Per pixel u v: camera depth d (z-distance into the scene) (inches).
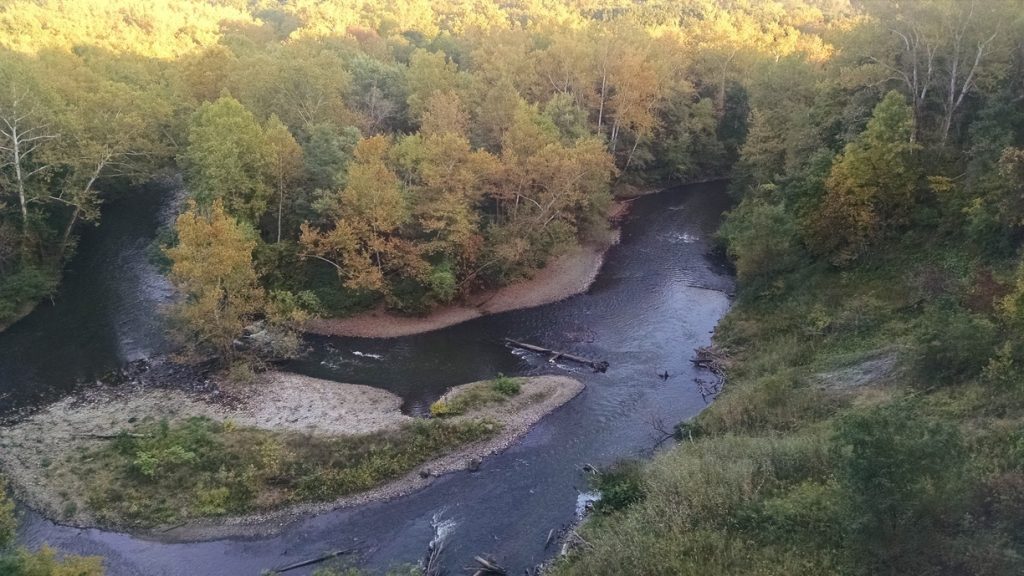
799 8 6865.2
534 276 2444.6
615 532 1082.1
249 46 4153.5
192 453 1414.9
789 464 1082.1
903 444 751.1
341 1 6466.5
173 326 1984.5
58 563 976.3
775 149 2581.2
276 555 1227.2
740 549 916.0
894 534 762.2
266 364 1876.2
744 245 2095.2
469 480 1433.3
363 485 1392.7
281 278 2166.6
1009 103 1706.4
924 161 1836.9
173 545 1247.5
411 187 2191.2
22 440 1494.8
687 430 1502.2
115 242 2603.3
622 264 2625.5
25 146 2347.4
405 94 3002.0
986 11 1736.0
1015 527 776.3
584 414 1670.8
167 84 3211.1
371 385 1813.5
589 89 3238.2
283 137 2123.5
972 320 1261.1
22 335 1987.0
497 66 3206.2
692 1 6899.6
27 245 2237.9
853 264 1867.6
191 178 2367.1
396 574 1136.8
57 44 3612.2
